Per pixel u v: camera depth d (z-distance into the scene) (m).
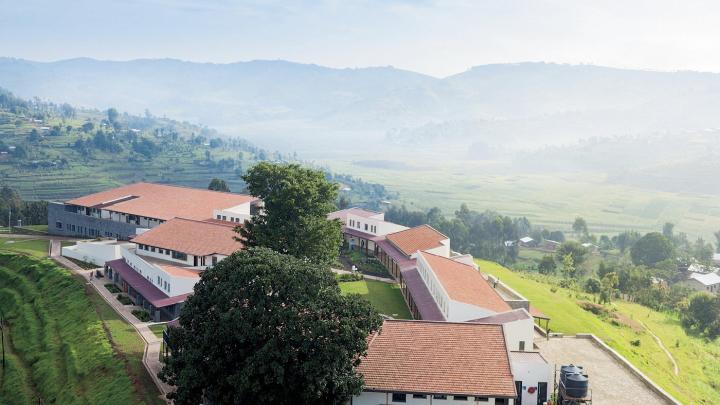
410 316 108.31
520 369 74.56
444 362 71.06
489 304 95.69
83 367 93.94
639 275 185.12
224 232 132.00
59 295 128.62
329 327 66.00
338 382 63.72
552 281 177.62
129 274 126.06
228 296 68.94
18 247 164.62
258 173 115.06
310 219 110.88
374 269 142.50
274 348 64.56
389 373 69.81
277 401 66.94
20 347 111.81
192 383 65.50
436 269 108.25
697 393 102.12
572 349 97.44
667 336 137.75
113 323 107.06
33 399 93.62
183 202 172.25
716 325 149.50
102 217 171.88
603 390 81.25
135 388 81.56
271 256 74.44
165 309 113.62
